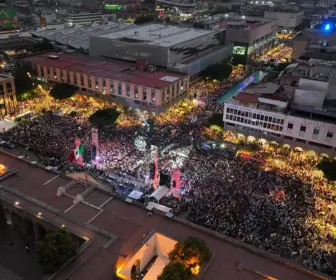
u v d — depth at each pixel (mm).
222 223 70000
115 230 65938
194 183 83062
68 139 100938
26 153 95688
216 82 167625
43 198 73750
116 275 56094
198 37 172750
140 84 126438
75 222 67062
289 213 74000
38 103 133000
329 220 74000
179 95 138375
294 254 64375
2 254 67062
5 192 74750
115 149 97000
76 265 58250
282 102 104625
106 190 76438
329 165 88375
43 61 152000
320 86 104625
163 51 149250
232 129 112875
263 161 95812
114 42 160875
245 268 58156
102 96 137125
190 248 55250
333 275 60344
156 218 69625
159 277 51125
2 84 119000
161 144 102000
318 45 177500
